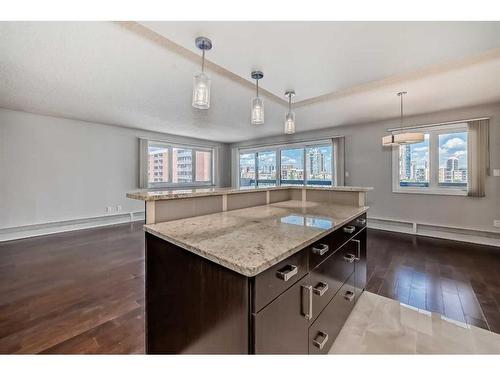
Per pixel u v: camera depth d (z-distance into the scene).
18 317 1.86
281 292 1.01
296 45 1.70
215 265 0.99
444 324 1.81
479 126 3.65
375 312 1.97
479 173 3.67
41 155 4.29
